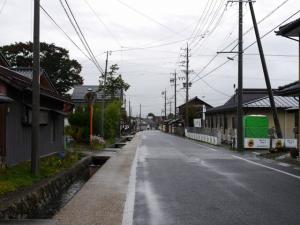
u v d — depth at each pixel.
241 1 31.05
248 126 31.50
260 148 30.86
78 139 34.25
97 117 38.91
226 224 8.03
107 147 34.00
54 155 20.78
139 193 11.52
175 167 18.39
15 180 11.72
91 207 9.48
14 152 15.42
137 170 17.17
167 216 8.71
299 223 8.08
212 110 54.62
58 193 13.38
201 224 8.03
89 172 20.53
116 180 14.11
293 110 32.53
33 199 10.45
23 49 51.06
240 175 15.61
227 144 38.72
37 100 13.78
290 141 26.97
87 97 35.28
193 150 30.45
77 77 56.03
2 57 18.12
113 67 53.62
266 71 29.59
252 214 8.88
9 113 14.85
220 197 10.95
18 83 14.37
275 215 8.79
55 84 53.94
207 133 44.75
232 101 52.06
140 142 44.16
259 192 11.73
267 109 39.91
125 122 83.88
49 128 21.06
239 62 31.03
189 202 10.25
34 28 13.77
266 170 17.33
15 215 8.91
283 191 11.90
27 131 17.14
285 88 21.02
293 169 17.73
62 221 8.09
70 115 35.28
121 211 9.08
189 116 75.88
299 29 20.17
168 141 47.41
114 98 53.62
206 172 16.55
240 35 31.41
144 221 8.26
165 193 11.56
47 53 54.28
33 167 13.63
